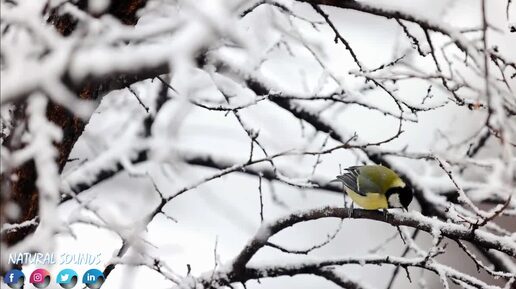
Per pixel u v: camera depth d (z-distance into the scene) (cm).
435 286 1166
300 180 582
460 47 508
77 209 489
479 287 523
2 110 377
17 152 293
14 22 281
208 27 221
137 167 866
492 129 427
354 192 647
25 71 230
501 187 752
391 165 767
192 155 861
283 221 552
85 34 285
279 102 753
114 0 468
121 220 532
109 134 944
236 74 684
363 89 714
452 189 781
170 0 495
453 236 505
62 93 231
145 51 224
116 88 502
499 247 488
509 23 523
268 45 724
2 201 299
